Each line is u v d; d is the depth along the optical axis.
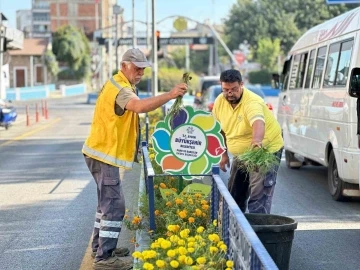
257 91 23.08
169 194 7.81
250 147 7.02
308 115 13.57
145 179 8.82
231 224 5.40
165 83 62.72
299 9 95.19
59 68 89.75
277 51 84.81
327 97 12.10
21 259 7.93
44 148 20.81
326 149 12.11
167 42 66.31
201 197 7.52
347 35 11.33
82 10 122.06
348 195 11.31
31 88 69.94
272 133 7.61
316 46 13.48
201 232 6.18
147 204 8.10
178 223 6.92
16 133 27.09
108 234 7.00
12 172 15.27
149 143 12.33
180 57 108.19
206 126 6.94
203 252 5.54
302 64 14.54
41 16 151.25
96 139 6.93
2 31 33.31
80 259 7.88
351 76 9.55
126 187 12.62
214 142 6.95
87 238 8.91
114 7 60.25
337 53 11.82
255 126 7.19
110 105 6.79
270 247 5.73
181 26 42.62
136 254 5.46
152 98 6.58
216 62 84.31
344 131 10.95
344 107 10.96
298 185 13.49
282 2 96.62
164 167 6.98
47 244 8.62
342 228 9.62
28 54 86.75
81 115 40.78
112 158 6.89
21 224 9.80
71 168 15.87
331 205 11.34
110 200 6.99
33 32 143.75
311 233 9.33
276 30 95.06
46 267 7.59
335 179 11.76
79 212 10.62
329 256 8.18
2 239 8.91
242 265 4.79
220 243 5.56
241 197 7.96
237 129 7.59
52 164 16.69
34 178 14.30
